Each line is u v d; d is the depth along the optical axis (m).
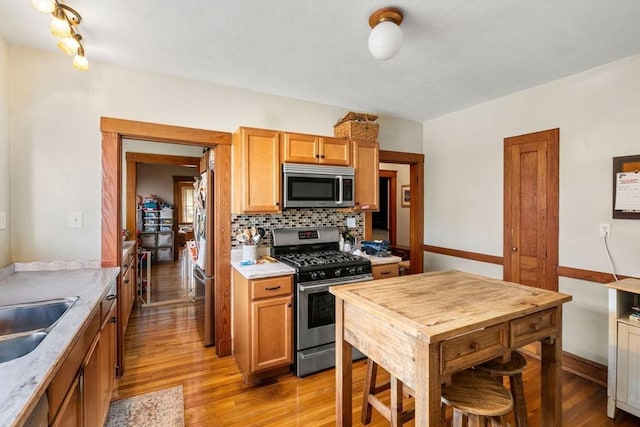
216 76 2.67
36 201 2.23
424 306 1.42
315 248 3.22
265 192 2.71
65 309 1.53
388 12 1.75
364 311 1.53
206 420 2.00
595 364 2.50
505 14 1.79
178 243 8.23
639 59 2.28
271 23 1.89
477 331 1.28
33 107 2.22
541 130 2.88
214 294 3.05
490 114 3.31
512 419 2.03
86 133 2.36
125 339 3.18
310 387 2.38
